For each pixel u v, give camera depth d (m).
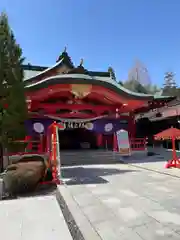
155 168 11.89
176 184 8.33
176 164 11.90
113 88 15.47
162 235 4.19
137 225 4.68
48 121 16.42
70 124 16.84
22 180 8.40
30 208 6.35
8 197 7.99
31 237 4.57
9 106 10.08
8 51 10.38
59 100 17.30
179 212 5.38
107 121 17.83
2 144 10.52
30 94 14.46
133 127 19.08
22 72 11.08
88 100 17.88
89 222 4.90
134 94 16.17
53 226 5.09
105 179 9.59
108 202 6.30
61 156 15.76
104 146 20.11
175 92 38.88
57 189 8.46
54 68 19.66
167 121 23.23
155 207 5.78
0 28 10.41
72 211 5.62
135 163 14.20
